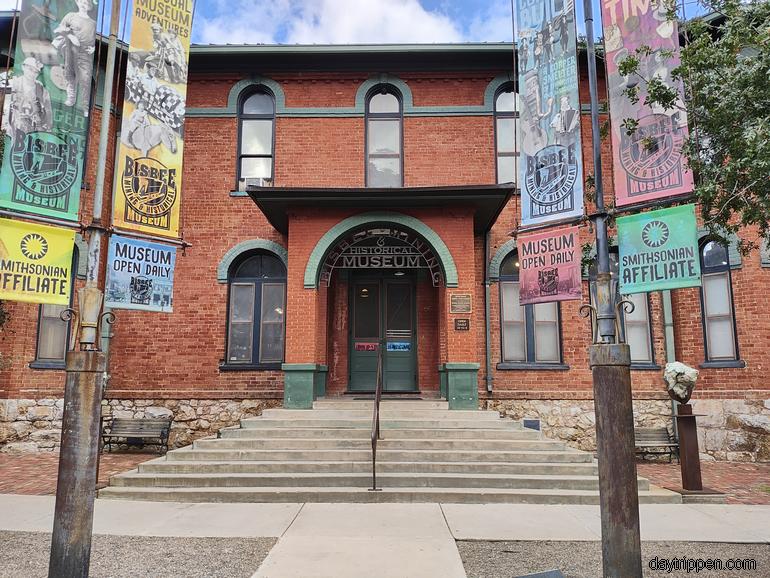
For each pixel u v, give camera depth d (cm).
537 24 709
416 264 1245
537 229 664
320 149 1385
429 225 1188
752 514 739
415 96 1405
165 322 1328
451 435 1005
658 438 1220
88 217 1272
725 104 634
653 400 1267
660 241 567
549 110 676
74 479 462
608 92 631
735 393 1198
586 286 1316
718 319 1241
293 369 1140
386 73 1413
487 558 564
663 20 640
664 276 561
